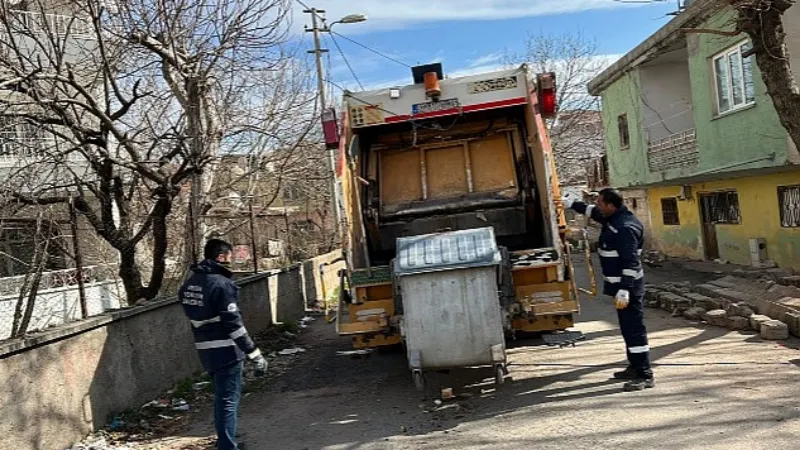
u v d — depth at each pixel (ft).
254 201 48.24
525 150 27.89
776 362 22.09
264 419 21.54
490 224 27.35
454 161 28.45
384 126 28.19
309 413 21.74
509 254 22.58
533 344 28.22
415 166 28.55
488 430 18.15
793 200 44.14
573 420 18.12
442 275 19.85
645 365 20.51
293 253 69.46
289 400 23.67
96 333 21.21
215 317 17.48
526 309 22.02
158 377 24.93
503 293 21.65
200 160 29.53
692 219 60.39
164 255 33.47
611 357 24.67
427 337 19.85
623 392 20.20
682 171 51.55
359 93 27.48
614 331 29.63
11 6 27.66
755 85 39.63
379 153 28.91
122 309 23.88
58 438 18.94
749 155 41.01
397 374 25.86
